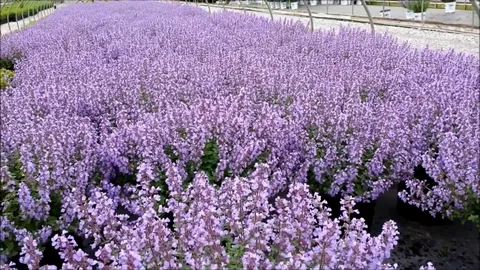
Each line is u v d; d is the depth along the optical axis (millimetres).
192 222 2955
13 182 4070
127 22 15062
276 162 4645
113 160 4785
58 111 6078
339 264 2688
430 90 6152
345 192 4820
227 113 4867
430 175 4750
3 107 6066
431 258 5000
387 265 2709
